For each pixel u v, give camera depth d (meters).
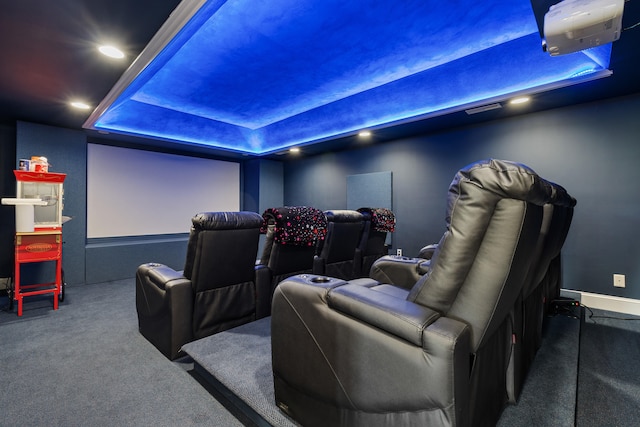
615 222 3.23
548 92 3.08
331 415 1.28
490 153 4.06
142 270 2.53
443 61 3.43
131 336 2.60
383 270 2.62
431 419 1.01
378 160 5.36
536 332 2.14
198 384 1.90
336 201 6.06
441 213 4.57
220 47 2.96
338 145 5.46
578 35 1.72
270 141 6.05
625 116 3.17
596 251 3.33
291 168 6.99
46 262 4.11
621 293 3.21
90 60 2.41
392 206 5.14
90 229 4.80
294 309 1.40
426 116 3.86
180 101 4.44
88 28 1.99
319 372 1.30
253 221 2.30
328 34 2.78
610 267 3.26
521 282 1.25
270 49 3.02
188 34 2.23
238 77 3.63
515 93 3.16
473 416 1.13
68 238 4.30
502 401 1.51
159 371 2.04
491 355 1.31
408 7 2.43
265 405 1.54
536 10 2.02
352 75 3.70
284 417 1.46
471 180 1.01
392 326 1.07
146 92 4.07
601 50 2.49
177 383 1.91
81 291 4.07
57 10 1.80
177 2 1.77
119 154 5.10
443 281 1.09
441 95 3.75
